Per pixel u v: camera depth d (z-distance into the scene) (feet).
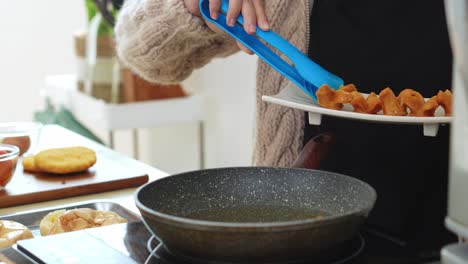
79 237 2.52
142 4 4.38
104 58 9.04
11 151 3.93
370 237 2.43
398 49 3.64
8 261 2.44
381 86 3.73
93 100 9.21
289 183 2.59
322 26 4.02
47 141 5.17
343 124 3.88
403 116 2.69
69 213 3.06
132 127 9.01
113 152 4.80
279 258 2.12
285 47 3.28
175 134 11.11
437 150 3.42
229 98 9.47
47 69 13.35
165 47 4.39
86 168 4.18
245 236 2.05
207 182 2.60
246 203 2.57
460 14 1.52
